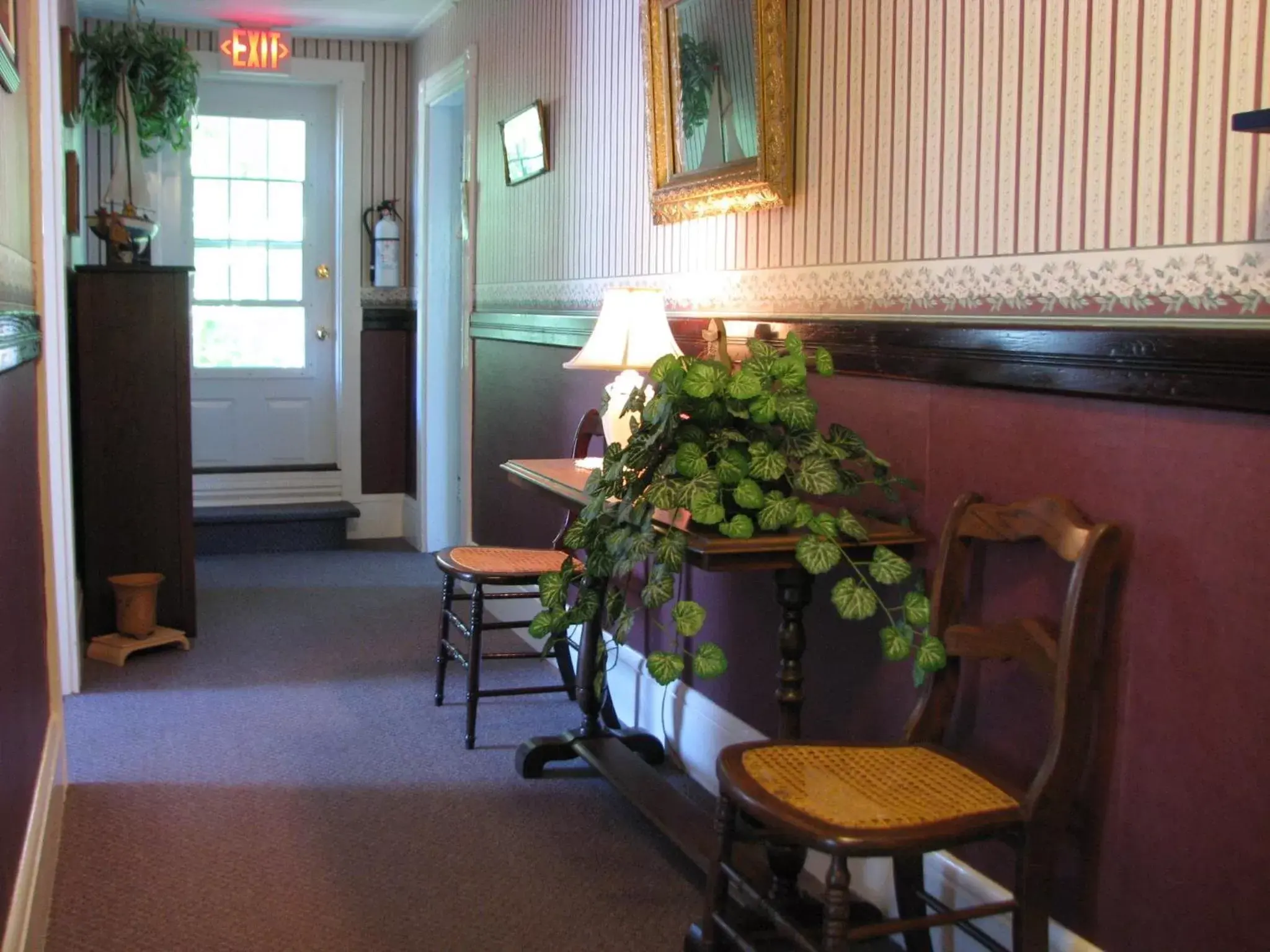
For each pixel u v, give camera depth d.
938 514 2.36
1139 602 1.90
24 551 2.56
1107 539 1.84
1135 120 1.89
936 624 2.15
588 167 4.05
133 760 3.38
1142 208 1.88
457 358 6.30
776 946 2.37
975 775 2.00
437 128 6.12
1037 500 2.01
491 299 5.18
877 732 2.57
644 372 3.28
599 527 2.60
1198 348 1.73
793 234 2.85
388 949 2.39
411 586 5.58
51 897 2.56
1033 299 2.11
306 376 6.66
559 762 3.43
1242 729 1.73
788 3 2.79
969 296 2.27
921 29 2.38
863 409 2.60
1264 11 1.68
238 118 6.39
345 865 2.75
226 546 6.24
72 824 2.94
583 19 4.07
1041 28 2.08
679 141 3.28
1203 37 1.77
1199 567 1.79
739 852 2.61
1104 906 1.99
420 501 6.38
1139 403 1.88
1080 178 2.00
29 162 3.02
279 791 3.18
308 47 6.34
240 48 6.11
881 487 2.39
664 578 2.25
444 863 2.78
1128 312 1.91
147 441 4.52
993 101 2.19
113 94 5.38
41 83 3.59
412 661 4.38
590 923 2.51
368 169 6.50
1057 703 1.87
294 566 5.96
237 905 2.55
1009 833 1.87
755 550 2.26
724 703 3.21
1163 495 1.85
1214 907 1.79
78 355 4.48
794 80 2.81
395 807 3.09
